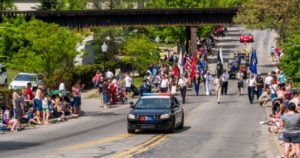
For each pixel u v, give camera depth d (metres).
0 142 38.31
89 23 120.00
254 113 56.62
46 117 49.31
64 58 58.25
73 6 141.12
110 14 120.00
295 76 54.88
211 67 119.94
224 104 66.06
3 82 74.62
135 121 42.12
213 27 156.62
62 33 57.44
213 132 43.28
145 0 152.25
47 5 142.00
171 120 42.25
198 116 54.62
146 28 138.62
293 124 26.97
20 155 31.69
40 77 63.25
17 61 57.44
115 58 103.12
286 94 38.34
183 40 139.38
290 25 86.81
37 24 58.12
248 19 107.62
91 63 98.81
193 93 80.88
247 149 34.44
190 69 86.44
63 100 54.16
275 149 33.97
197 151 33.50
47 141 38.75
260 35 182.50
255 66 84.94
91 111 61.19
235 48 155.12
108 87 66.50
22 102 45.78
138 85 88.81
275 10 97.12
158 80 78.12
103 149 33.84
